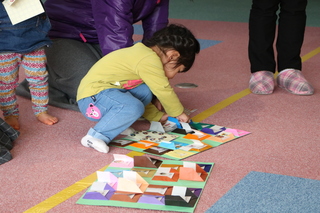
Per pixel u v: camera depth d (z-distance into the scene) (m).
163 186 1.71
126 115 2.07
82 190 1.72
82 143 2.12
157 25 2.65
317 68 3.41
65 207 1.61
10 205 1.63
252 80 2.90
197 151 2.02
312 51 3.94
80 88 2.24
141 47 2.19
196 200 1.62
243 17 5.81
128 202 1.61
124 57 2.18
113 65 2.19
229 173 1.83
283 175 1.82
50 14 2.85
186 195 1.64
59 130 2.32
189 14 6.07
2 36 2.15
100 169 1.89
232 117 2.46
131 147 2.09
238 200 1.63
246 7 6.62
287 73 2.88
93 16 2.68
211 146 2.07
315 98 2.75
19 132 2.18
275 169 1.87
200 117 2.47
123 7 2.37
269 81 2.85
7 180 1.81
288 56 2.88
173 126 2.31
